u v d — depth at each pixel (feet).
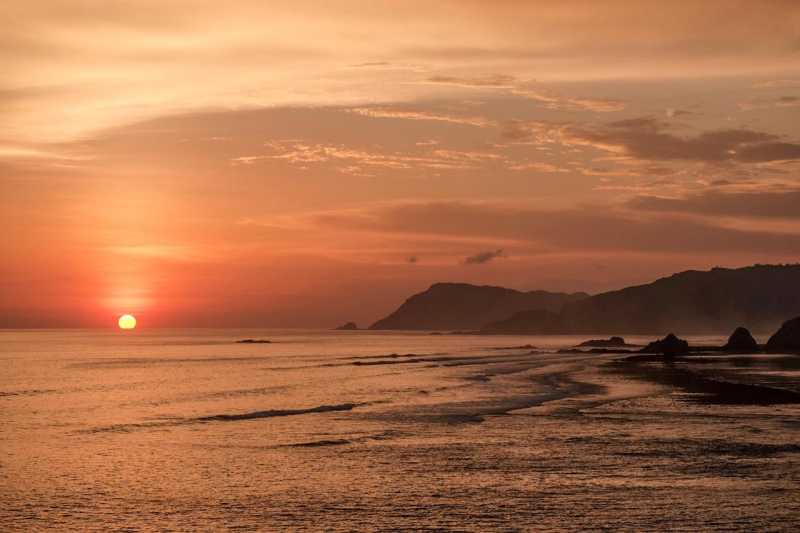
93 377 301.84
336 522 83.82
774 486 95.40
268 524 83.46
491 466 109.40
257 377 298.76
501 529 80.48
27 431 148.05
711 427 140.36
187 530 81.97
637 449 119.75
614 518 83.15
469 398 201.46
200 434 142.51
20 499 94.27
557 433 136.77
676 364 345.92
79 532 81.51
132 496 95.40
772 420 148.56
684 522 81.35
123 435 142.10
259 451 124.06
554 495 92.73
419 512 86.89
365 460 115.44
